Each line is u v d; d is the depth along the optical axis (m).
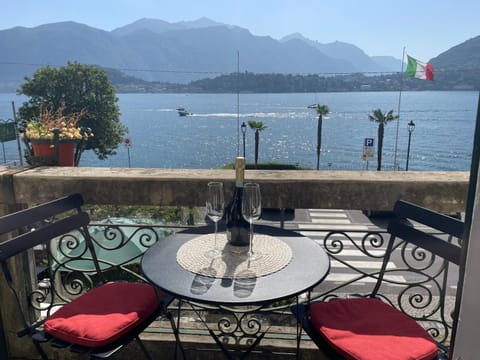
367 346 1.15
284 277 1.17
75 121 3.93
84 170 1.89
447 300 5.31
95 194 1.78
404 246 1.63
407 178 1.69
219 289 1.09
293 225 16.03
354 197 1.69
